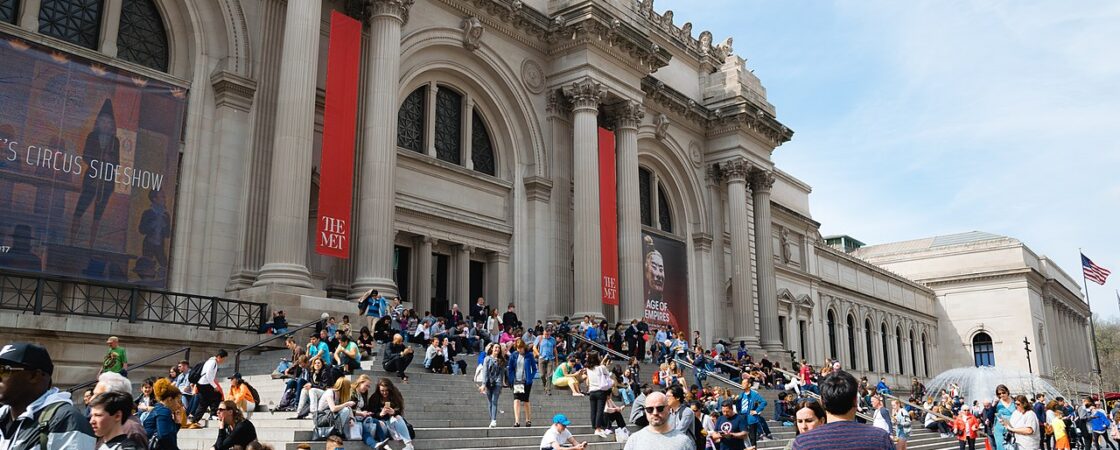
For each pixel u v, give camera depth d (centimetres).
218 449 1073
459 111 3369
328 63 2616
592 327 3120
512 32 3478
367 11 2870
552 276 3456
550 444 1323
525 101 3512
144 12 2434
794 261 6025
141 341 2005
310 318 2295
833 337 6519
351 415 1415
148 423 995
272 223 2352
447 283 3228
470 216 3272
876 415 1998
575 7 3528
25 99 2094
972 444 2647
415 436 1566
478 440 1650
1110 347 13000
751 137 4606
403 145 3089
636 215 3684
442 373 2211
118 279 2186
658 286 4044
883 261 9469
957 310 8938
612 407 1905
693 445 734
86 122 2191
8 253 2016
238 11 2538
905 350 7975
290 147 2402
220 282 2383
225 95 2459
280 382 1800
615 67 3681
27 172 2070
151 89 2328
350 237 2770
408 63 3067
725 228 4603
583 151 3472
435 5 3180
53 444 504
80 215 2144
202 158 2431
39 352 545
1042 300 9300
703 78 4712
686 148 4453
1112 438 2905
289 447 1330
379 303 2438
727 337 4441
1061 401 3275
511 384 2039
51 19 2236
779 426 2566
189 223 2373
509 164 3491
